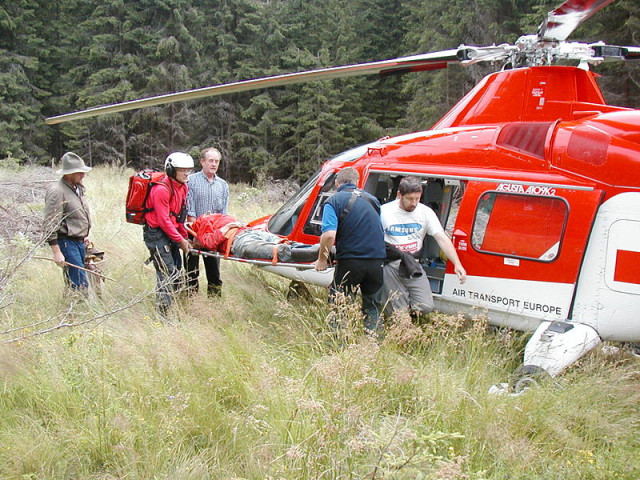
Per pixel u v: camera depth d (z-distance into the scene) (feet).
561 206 13.14
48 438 10.00
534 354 12.58
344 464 8.69
